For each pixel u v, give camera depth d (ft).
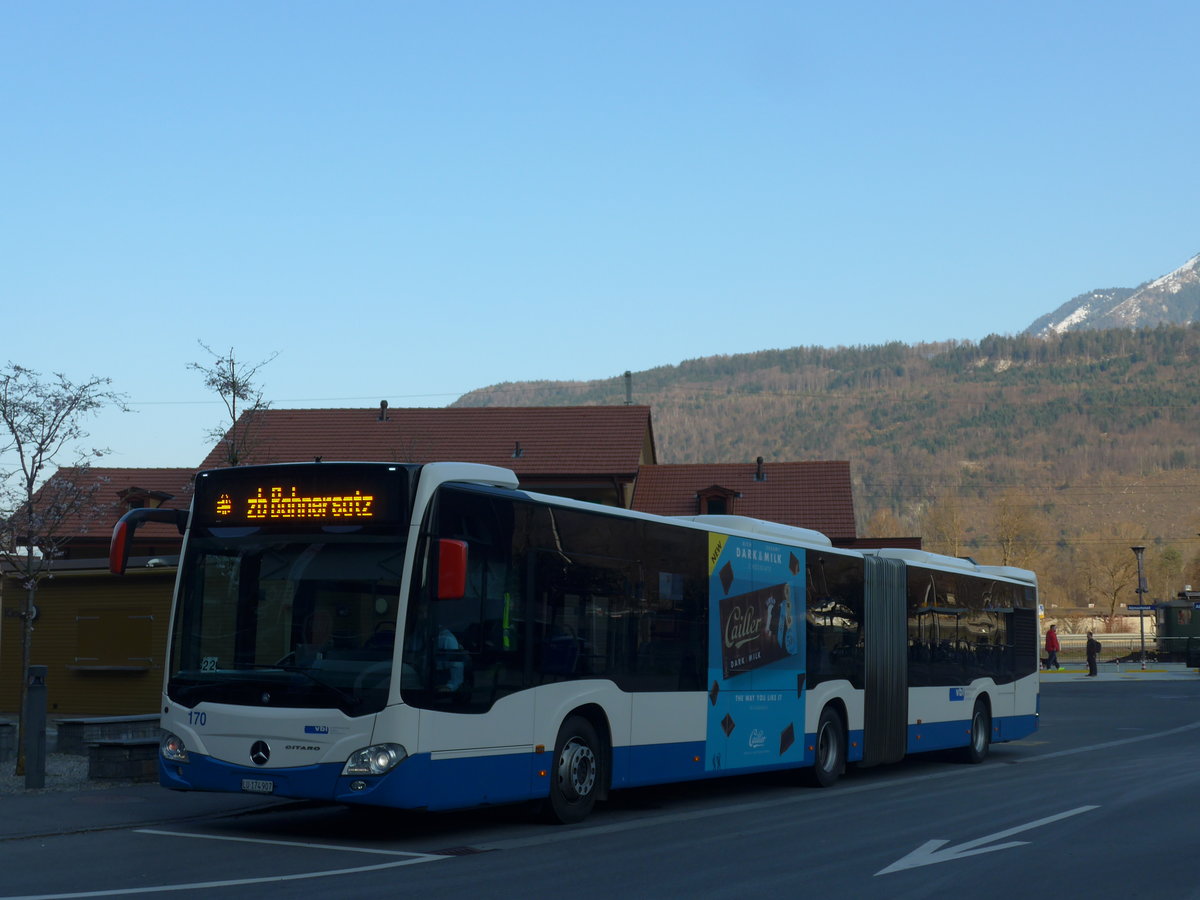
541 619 40.68
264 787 36.22
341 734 35.47
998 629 76.89
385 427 172.96
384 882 30.78
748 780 59.82
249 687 36.83
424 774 35.70
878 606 62.90
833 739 57.93
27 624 53.31
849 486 170.91
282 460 166.50
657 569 46.73
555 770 41.16
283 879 30.86
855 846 37.52
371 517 36.88
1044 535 427.74
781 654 54.03
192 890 29.27
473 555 38.27
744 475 174.60
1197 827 41.52
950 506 387.14
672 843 38.01
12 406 54.54
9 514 58.03
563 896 29.30
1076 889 30.60
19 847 35.78
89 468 59.88
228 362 82.94
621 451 164.86
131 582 85.92
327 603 36.83
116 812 42.22
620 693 43.96
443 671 36.68
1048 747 83.20
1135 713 116.37
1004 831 40.70
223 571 38.42
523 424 171.83
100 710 85.92
